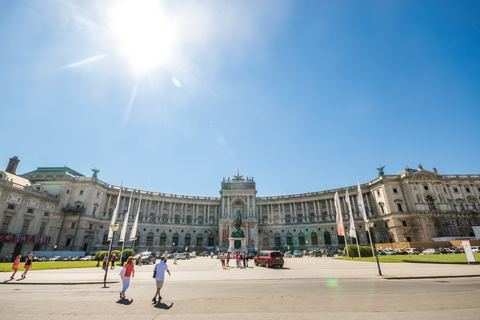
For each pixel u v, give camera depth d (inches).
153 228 3617.1
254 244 3420.3
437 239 2778.1
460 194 3353.8
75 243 2869.1
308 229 3747.5
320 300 475.5
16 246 2485.2
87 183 3154.5
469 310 381.4
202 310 412.8
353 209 3590.1
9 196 2453.2
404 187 3147.1
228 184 3934.5
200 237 3821.4
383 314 370.6
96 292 596.7
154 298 481.4
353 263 1460.4
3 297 532.4
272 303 456.8
